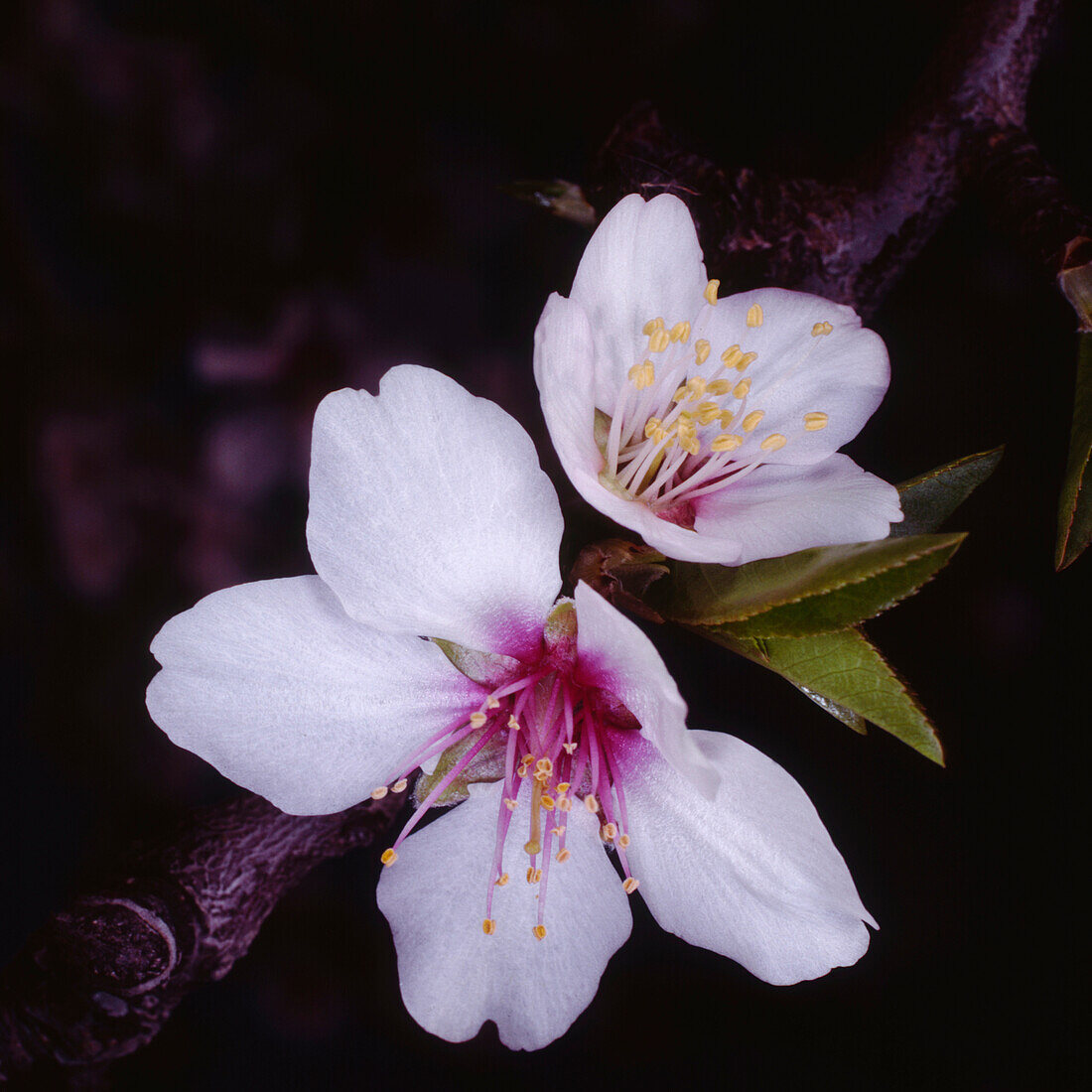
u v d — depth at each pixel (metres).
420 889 0.21
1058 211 0.22
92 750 0.29
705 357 0.21
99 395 0.31
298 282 0.31
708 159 0.23
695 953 0.29
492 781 0.21
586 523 0.22
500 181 0.31
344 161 0.31
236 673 0.21
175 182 0.30
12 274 0.31
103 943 0.22
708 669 0.29
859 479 0.21
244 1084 0.28
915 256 0.24
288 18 0.31
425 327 0.31
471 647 0.21
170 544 0.30
